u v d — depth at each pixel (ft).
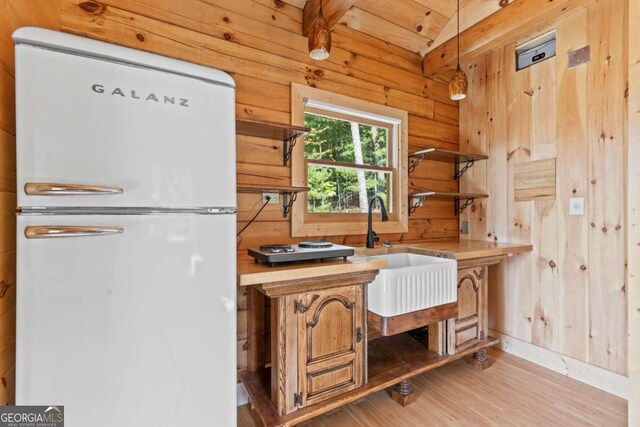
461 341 6.77
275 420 4.57
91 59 3.09
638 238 4.94
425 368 6.06
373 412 5.67
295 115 6.69
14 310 3.40
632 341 5.00
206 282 3.68
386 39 8.11
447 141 9.34
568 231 7.00
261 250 5.06
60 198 2.99
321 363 4.97
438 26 8.14
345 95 7.41
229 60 6.06
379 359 6.37
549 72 7.35
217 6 5.97
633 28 5.02
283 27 6.66
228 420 3.81
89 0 4.97
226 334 3.82
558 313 7.15
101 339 3.12
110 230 3.14
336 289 5.11
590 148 6.64
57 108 2.95
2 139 3.21
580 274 6.79
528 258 7.76
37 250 2.90
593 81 6.57
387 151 8.42
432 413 5.62
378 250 6.95
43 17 4.25
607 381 6.32
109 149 3.16
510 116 8.19
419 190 8.79
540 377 6.86
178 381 3.50
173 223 3.48
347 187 7.75
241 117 6.07
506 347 8.18
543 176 7.47
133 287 3.27
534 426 5.25
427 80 8.95
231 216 3.87
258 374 5.91
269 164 6.48
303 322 4.81
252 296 6.11
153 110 3.39
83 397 3.04
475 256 6.59
